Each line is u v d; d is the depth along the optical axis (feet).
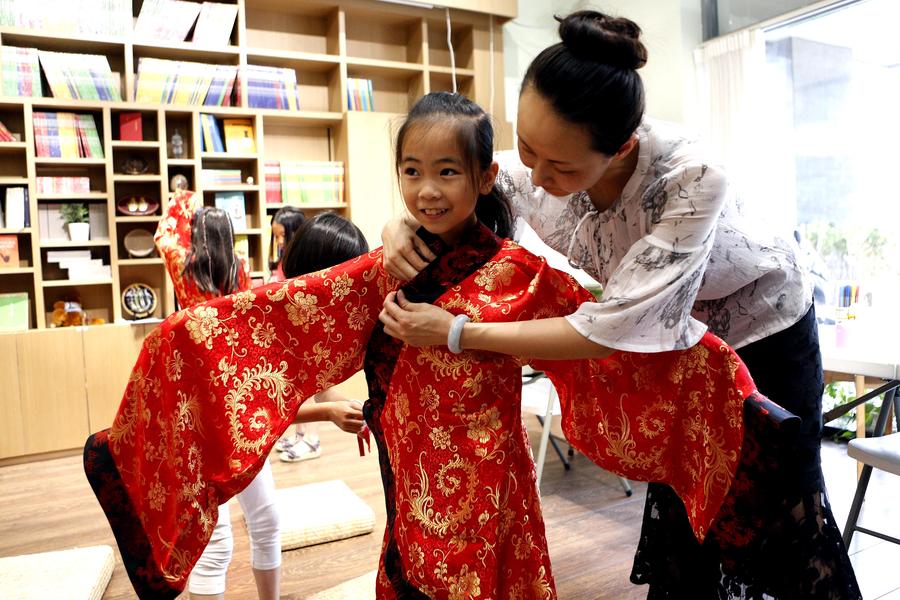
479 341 3.40
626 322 3.30
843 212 13.14
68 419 12.96
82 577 7.30
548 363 4.00
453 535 3.60
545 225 4.83
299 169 15.48
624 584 7.36
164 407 4.06
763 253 4.18
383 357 3.97
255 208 15.51
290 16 16.15
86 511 10.01
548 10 18.61
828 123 13.28
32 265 13.66
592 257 4.45
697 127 15.08
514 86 18.21
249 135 15.16
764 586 3.85
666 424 3.99
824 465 10.93
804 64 13.62
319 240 5.51
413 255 3.65
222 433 3.95
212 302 4.00
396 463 3.84
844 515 8.86
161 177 13.92
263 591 6.09
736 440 3.71
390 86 17.35
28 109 12.82
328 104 16.70
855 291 9.30
